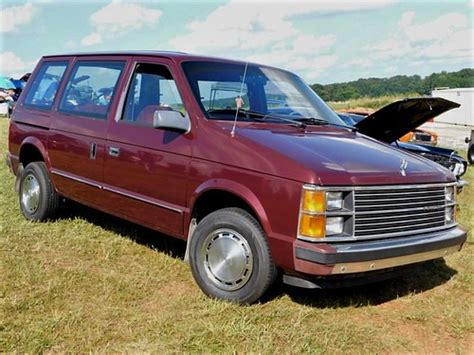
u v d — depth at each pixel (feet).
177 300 12.61
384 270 12.03
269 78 16.35
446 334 11.90
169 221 13.98
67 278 13.61
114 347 10.31
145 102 15.11
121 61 16.33
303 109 16.14
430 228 12.90
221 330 11.07
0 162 32.78
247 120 14.17
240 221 12.21
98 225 18.67
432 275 15.80
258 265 11.93
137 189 14.79
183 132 13.61
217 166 12.64
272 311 12.25
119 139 15.30
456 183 13.83
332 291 13.89
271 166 11.67
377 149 13.79
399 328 12.07
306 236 11.00
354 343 11.11
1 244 16.08
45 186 18.35
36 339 10.37
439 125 81.20
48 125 18.30
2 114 87.61
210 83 14.57
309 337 11.10
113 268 14.65
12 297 12.26
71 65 18.47
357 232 11.35
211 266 12.82
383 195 11.75
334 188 11.08
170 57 14.90
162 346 10.39
